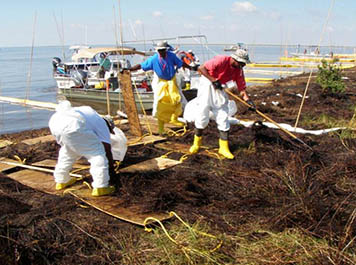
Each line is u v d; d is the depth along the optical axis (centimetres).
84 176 532
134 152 646
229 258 345
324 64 1207
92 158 469
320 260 321
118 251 362
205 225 396
